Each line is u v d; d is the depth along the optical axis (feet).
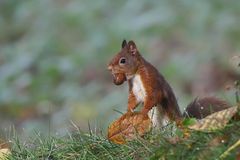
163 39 54.34
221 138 19.06
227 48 52.03
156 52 53.11
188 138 19.27
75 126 22.13
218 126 19.16
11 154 21.47
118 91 48.08
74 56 55.31
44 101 50.62
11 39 62.23
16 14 64.75
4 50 59.00
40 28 61.67
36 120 46.88
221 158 18.57
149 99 21.27
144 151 19.83
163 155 19.06
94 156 20.39
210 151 18.72
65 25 60.39
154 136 20.16
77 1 62.59
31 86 52.75
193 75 49.21
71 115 45.91
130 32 55.93
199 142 19.06
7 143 22.76
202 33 54.13
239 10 55.62
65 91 51.16
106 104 46.16
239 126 19.15
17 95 51.49
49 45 57.82
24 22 63.36
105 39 56.29
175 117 21.61
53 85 52.95
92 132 21.54
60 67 54.29
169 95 21.63
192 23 55.21
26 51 58.03
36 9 64.28
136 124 20.93
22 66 55.67
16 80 53.93
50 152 21.04
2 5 65.92
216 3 56.70
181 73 49.47
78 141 21.18
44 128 43.96
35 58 56.34
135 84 21.56
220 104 22.26
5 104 50.24
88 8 60.95
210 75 49.16
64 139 21.61
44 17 62.59
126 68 21.44
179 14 56.24
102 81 52.11
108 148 20.68
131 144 20.27
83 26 59.26
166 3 58.08
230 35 53.47
